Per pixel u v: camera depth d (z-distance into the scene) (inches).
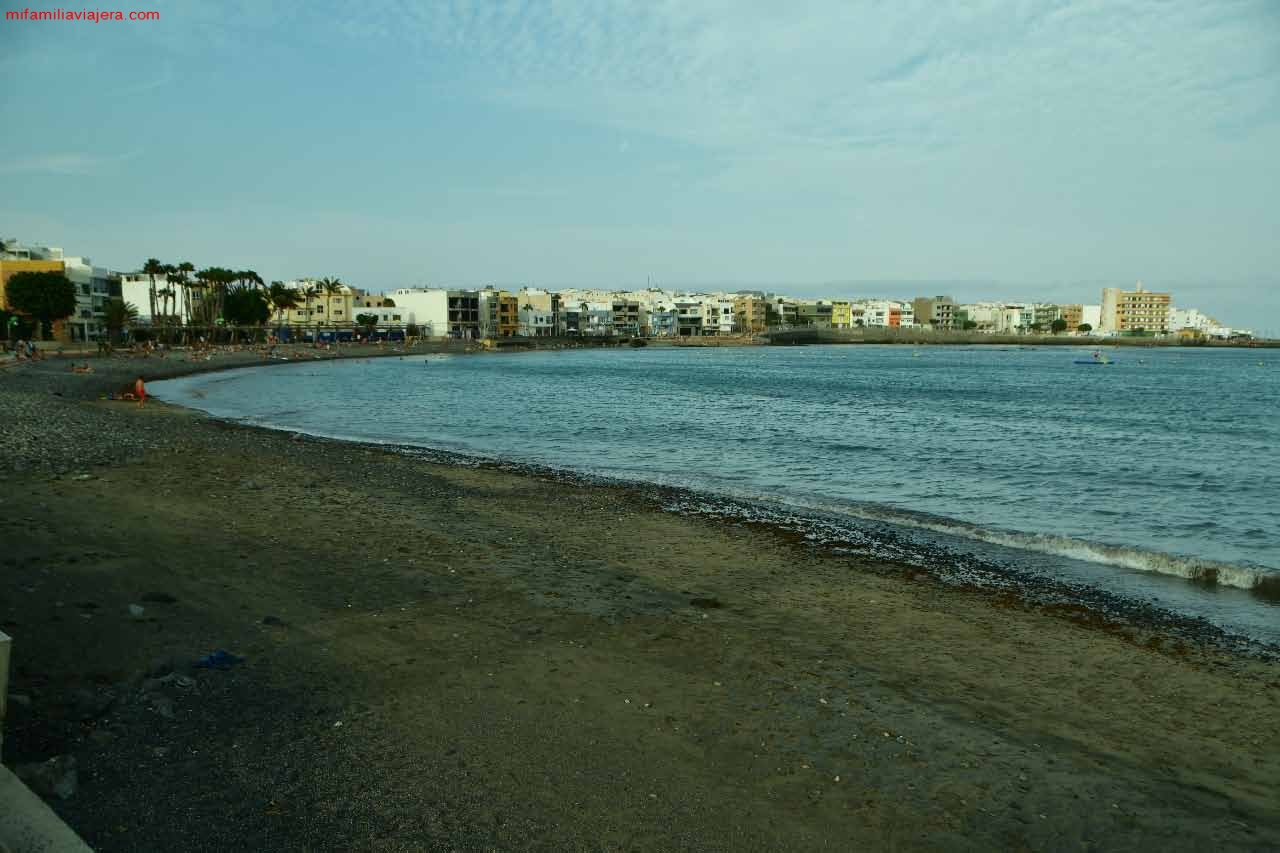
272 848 183.8
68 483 609.9
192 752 224.8
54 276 3452.3
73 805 193.2
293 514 564.1
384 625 345.7
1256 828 226.5
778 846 201.8
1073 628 407.2
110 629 311.3
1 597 333.1
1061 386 2942.9
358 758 229.5
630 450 1125.1
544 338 7303.2
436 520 580.1
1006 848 209.3
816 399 2166.6
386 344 5767.7
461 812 205.9
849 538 593.3
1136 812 231.8
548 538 545.6
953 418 1656.0
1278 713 312.2
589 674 306.2
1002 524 690.2
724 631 371.2
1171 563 533.0
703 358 5821.9
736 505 711.1
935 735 273.7
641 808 214.5
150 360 3216.0
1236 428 1508.4
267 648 308.5
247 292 5280.5
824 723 276.7
